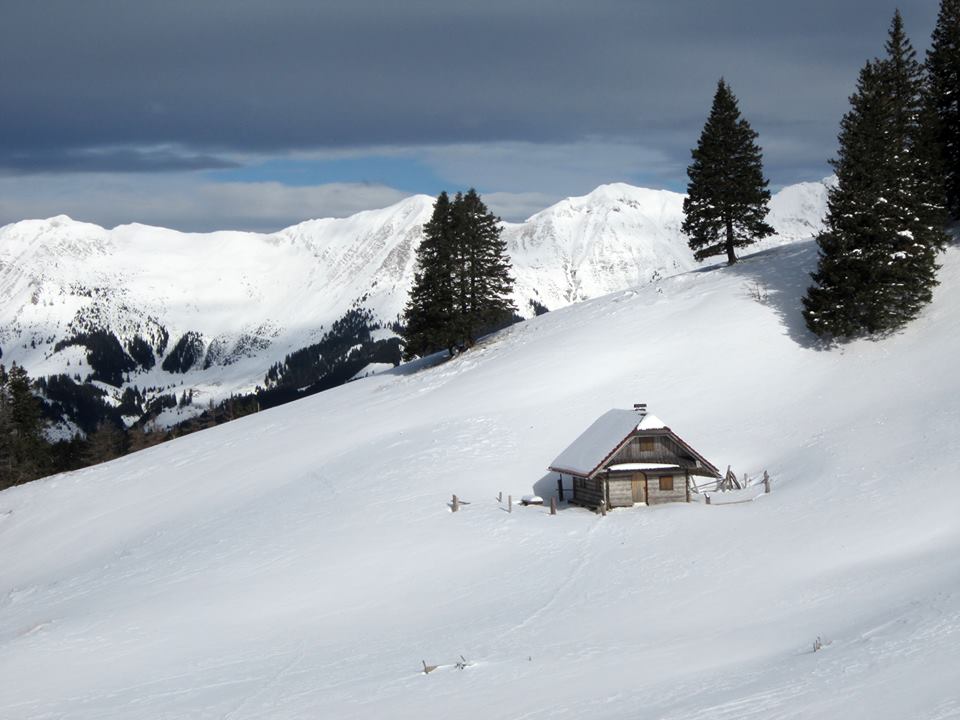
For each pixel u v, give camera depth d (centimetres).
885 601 3419
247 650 3906
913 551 4134
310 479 7225
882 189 7431
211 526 6638
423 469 6781
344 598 4562
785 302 8438
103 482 9144
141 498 8275
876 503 4853
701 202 10038
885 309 7325
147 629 4422
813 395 6856
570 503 5991
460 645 3609
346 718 2875
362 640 3862
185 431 17200
